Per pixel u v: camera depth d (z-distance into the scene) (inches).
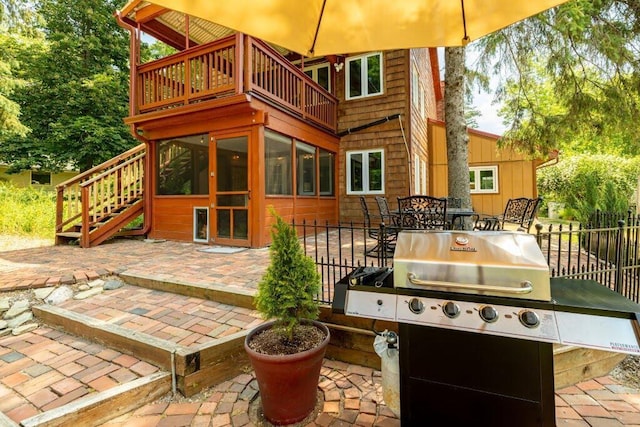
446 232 55.6
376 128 312.7
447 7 71.0
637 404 73.5
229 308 111.5
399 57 302.7
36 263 162.7
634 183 384.2
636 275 102.5
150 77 236.1
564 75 205.9
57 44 456.4
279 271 72.6
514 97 236.5
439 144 405.1
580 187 416.2
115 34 510.3
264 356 64.5
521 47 216.2
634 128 192.9
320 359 70.7
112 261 168.2
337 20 73.7
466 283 50.3
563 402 74.4
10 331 102.7
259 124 204.5
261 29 70.7
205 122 223.6
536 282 47.1
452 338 53.8
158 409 72.5
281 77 234.5
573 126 206.7
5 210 279.3
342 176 327.0
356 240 245.6
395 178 304.0
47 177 609.9
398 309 53.9
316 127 280.2
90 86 440.8
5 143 450.9
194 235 233.1
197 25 274.4
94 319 101.2
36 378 77.9
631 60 186.7
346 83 326.6
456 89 198.1
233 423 68.1
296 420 68.1
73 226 234.4
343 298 57.7
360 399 75.7
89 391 72.7
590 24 185.5
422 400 56.3
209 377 80.6
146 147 252.8
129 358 86.3
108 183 241.4
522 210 266.7
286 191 242.8
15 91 439.5
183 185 241.4
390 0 71.2
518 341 50.4
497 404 51.8
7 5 286.4
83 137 458.0
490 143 379.6
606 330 43.3
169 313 107.1
